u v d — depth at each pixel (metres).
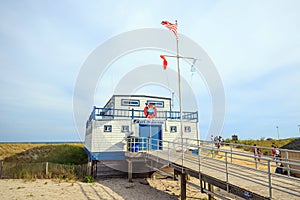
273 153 18.47
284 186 6.88
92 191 13.15
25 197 11.80
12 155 28.83
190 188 14.14
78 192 12.88
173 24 16.31
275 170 17.78
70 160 25.00
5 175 17.12
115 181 15.98
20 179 16.55
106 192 12.99
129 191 13.34
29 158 27.72
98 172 17.28
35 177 16.69
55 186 14.31
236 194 7.10
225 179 7.96
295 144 18.34
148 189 13.95
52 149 32.75
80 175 16.95
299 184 7.11
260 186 7.01
